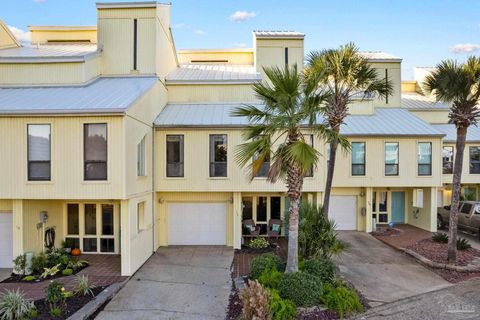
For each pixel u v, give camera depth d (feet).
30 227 40.83
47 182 37.73
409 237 56.70
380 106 75.46
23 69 50.78
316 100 33.04
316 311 28.60
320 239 37.47
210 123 50.90
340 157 61.00
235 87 62.90
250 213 58.08
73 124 37.65
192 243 54.03
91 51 56.44
